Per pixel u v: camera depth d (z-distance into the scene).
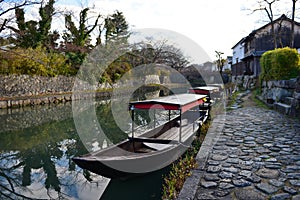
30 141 9.07
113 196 4.64
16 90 17.64
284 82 10.81
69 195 4.78
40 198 4.68
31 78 18.91
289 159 4.60
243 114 10.02
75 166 6.38
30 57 17.33
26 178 5.66
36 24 20.58
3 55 16.92
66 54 22.94
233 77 30.38
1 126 11.61
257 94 16.31
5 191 5.00
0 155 7.41
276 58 11.88
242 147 5.46
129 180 4.60
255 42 23.86
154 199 4.25
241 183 3.61
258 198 3.16
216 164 4.42
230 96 16.39
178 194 3.38
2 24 15.34
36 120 13.18
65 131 10.73
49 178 5.62
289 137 6.26
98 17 23.91
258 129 7.26
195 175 3.95
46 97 18.20
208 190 3.43
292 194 3.24
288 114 9.46
